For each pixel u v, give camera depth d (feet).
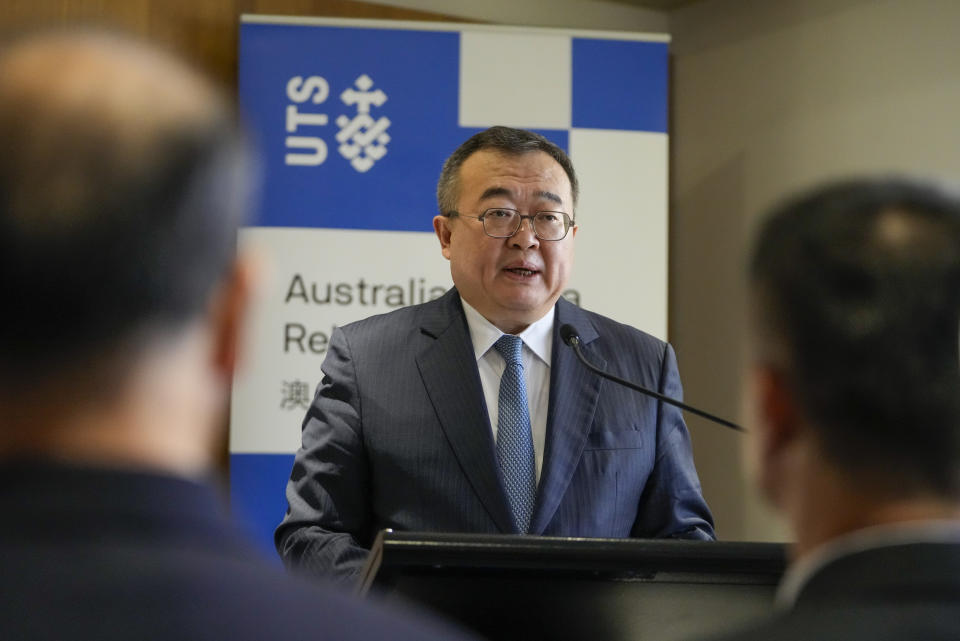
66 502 1.60
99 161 1.64
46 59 1.70
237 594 1.60
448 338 7.50
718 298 15.51
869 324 2.01
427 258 12.78
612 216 13.14
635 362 7.65
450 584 4.25
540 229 7.48
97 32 1.79
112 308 1.63
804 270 2.09
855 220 2.10
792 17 14.82
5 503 1.60
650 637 4.64
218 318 1.81
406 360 7.45
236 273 1.83
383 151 12.82
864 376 2.00
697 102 15.99
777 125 14.94
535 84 13.17
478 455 7.07
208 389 1.81
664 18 16.42
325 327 12.53
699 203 15.88
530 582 4.25
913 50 13.48
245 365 1.86
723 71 15.66
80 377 1.65
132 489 1.63
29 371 1.63
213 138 1.74
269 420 12.34
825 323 2.04
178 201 1.68
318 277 12.57
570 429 7.22
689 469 7.53
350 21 12.92
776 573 4.21
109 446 1.67
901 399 1.99
